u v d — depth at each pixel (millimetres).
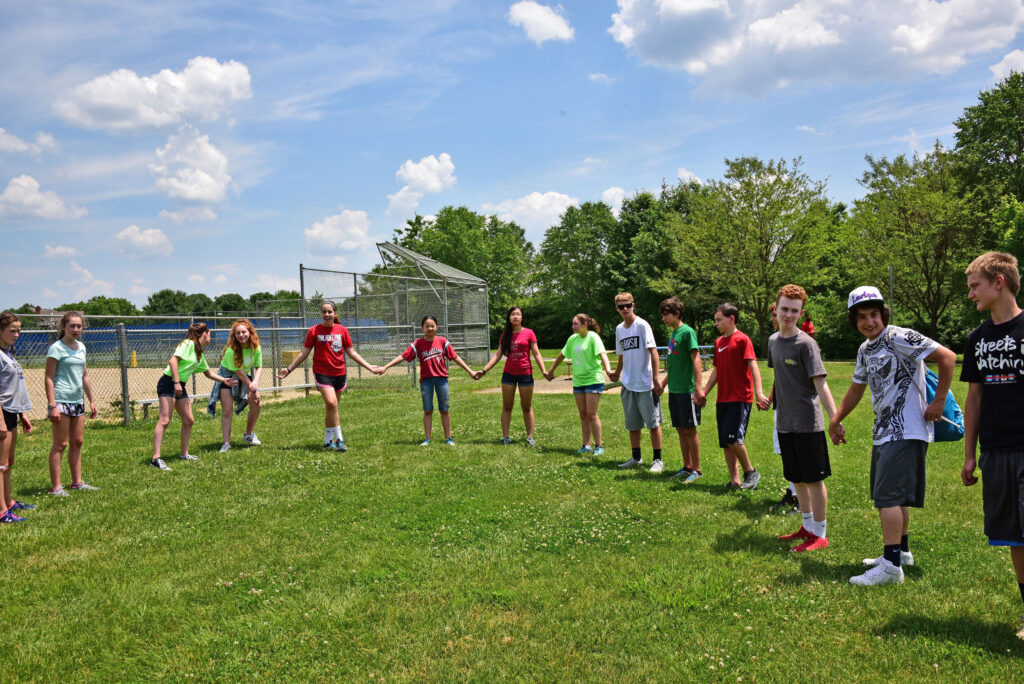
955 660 2979
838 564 4281
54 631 3496
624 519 5305
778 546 4656
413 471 7199
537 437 9383
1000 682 2773
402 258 25047
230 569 4379
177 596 3945
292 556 4594
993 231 28000
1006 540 3215
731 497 5980
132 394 14758
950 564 4199
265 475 7066
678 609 3600
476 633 3379
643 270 45812
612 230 50875
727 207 32906
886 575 3875
